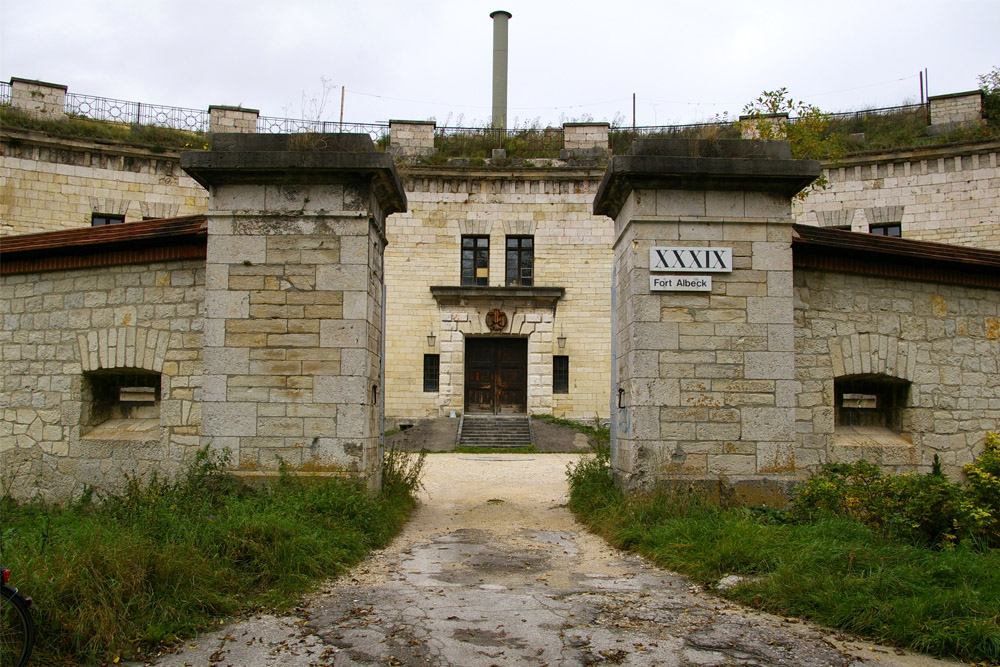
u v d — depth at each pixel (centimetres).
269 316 873
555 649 487
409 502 1030
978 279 1044
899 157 2478
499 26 3105
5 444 984
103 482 930
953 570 609
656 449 884
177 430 905
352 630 517
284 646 488
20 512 902
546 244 2627
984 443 1027
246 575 601
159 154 2530
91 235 944
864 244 962
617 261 1023
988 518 777
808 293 952
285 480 834
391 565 712
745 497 878
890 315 995
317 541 686
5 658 424
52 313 984
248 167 862
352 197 885
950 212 2420
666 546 736
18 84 2505
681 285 900
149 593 522
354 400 862
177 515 685
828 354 952
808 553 639
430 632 514
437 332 2555
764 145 916
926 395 1001
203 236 900
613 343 1045
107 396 998
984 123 2506
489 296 2548
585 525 922
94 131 2517
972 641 497
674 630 526
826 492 815
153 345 926
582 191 2645
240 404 865
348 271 876
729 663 470
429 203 2630
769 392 895
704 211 912
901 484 817
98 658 458
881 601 550
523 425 2312
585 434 2209
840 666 471
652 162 887
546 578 668
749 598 589
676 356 895
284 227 884
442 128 2861
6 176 2377
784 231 916
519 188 2648
